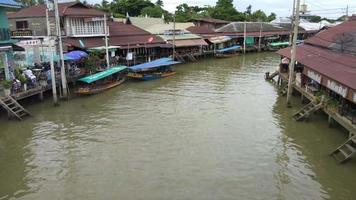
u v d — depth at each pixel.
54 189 17.83
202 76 47.38
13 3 31.06
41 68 35.31
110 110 30.58
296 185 18.14
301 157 21.28
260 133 25.22
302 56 34.62
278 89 39.06
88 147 22.72
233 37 79.00
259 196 17.11
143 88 39.44
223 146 22.84
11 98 27.61
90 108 31.16
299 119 27.53
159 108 31.27
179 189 17.64
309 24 110.12
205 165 20.17
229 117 28.83
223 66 56.91
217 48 74.12
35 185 18.22
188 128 26.11
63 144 23.25
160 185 18.02
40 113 29.50
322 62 29.84
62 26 43.84
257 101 34.00
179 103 32.97
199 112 30.12
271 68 55.16
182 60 59.62
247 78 46.06
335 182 18.38
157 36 59.50
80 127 26.30
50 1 31.81
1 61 31.19
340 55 30.52
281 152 22.02
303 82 33.22
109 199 16.83
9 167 20.17
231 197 16.98
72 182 18.44
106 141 23.66
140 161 20.67
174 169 19.67
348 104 23.86
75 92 35.88
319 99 27.48
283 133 25.14
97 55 42.88
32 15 44.72
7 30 31.62
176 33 64.38
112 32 52.22
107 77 40.44
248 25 87.00
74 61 41.19
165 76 46.69
